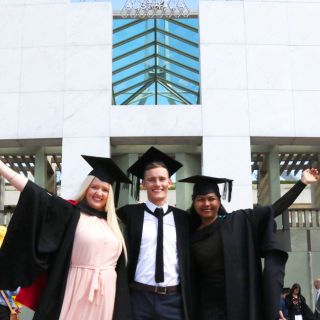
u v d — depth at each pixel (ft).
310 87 44.78
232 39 45.44
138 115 44.04
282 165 61.46
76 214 14.64
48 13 45.85
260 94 44.52
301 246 48.08
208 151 43.37
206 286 15.56
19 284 13.73
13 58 45.01
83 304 13.94
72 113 43.96
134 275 15.20
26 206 13.92
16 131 43.68
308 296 46.83
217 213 16.63
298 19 45.98
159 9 45.83
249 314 14.78
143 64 50.93
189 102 56.08
